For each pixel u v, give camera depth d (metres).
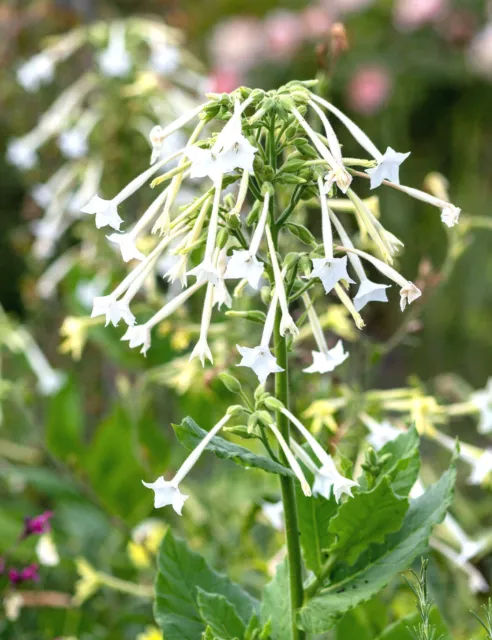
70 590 2.05
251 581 1.91
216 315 1.93
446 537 1.73
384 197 3.82
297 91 1.17
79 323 1.92
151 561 1.85
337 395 1.74
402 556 1.23
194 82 2.52
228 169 1.10
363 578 1.23
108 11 3.07
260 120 1.16
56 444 2.07
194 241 1.17
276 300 1.14
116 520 2.05
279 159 1.52
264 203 1.14
